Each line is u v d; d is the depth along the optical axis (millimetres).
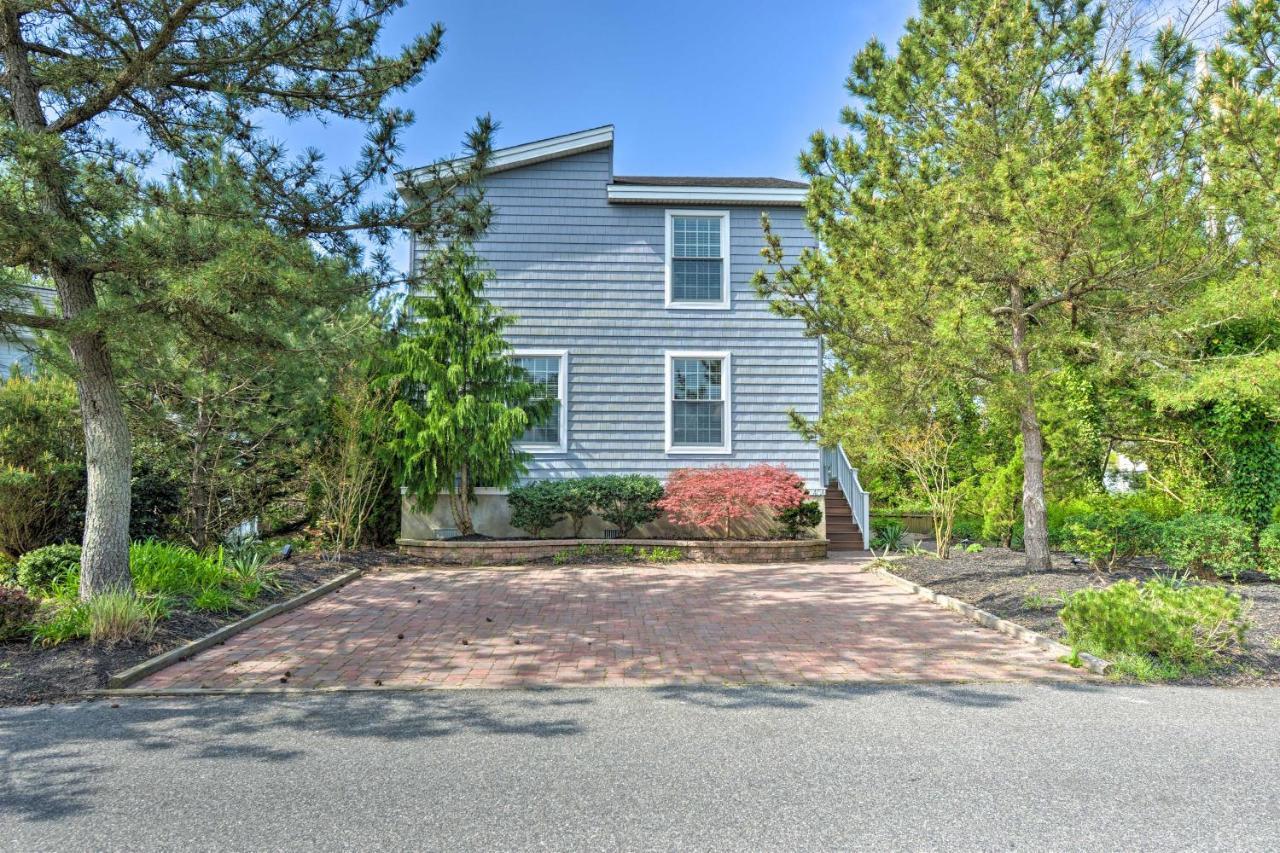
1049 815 3385
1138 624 5984
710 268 14523
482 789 3672
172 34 6984
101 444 7176
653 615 8289
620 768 3947
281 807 3479
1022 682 5680
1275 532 9062
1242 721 4734
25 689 5348
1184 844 3119
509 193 14172
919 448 12406
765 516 14016
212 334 7297
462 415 12289
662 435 14250
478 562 12562
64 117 7316
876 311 8508
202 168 7367
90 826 3297
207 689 5457
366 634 7324
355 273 7723
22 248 6191
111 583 7090
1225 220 8297
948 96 10180
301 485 13148
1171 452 11992
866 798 3566
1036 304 9273
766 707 5039
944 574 10367
